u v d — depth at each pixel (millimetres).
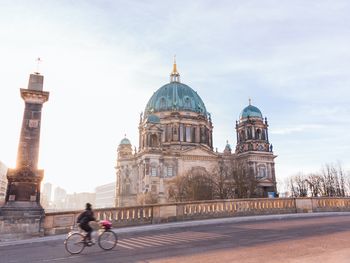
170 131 123438
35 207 23094
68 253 15500
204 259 12930
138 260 13188
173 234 21219
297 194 136750
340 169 122750
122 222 26531
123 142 134000
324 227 22531
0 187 172000
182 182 95812
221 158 119625
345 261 11961
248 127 126125
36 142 24688
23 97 25359
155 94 136875
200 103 137000
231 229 22891
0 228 21891
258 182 107500
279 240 17234
